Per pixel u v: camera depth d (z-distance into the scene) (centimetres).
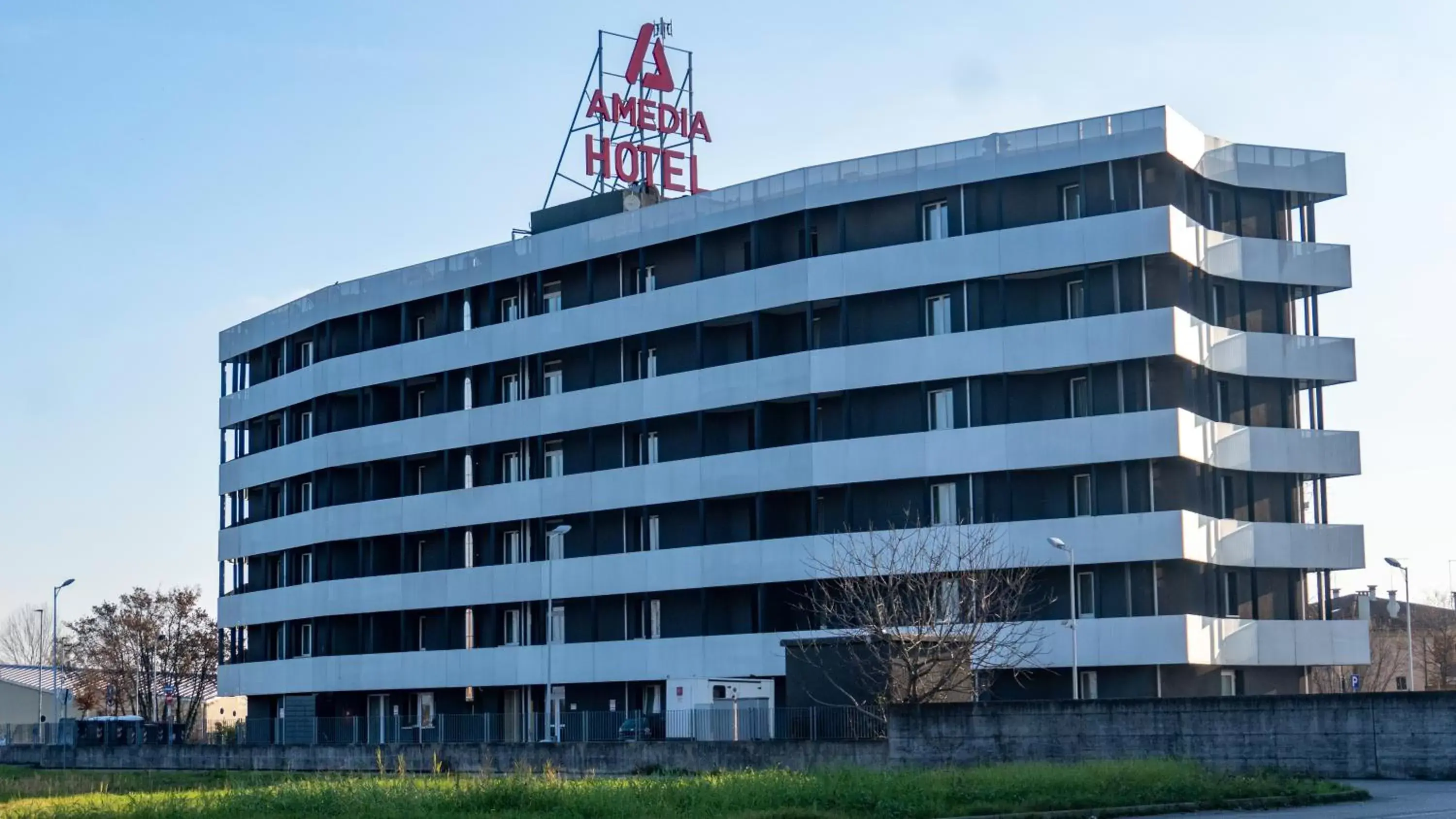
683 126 9812
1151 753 5156
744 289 8006
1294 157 7831
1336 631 7606
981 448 7388
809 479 7738
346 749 8012
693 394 8181
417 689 9281
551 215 9462
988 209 7575
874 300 7775
